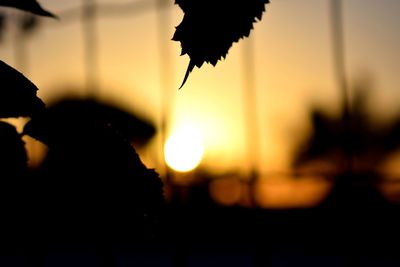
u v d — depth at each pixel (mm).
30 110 875
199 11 823
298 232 1836
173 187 1650
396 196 1745
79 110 887
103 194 877
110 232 875
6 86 873
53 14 921
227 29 822
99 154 880
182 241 1692
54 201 874
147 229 881
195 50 823
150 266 1715
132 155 886
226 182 1801
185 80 822
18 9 915
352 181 1755
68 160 878
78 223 875
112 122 895
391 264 1708
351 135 1746
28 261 1244
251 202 1811
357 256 1748
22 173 870
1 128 870
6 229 867
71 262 1755
